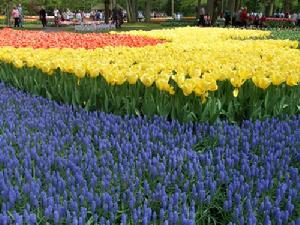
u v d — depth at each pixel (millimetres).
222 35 18266
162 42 14102
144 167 3605
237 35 19062
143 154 3828
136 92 5938
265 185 3295
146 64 6648
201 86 5152
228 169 3703
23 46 11461
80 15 49531
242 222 2795
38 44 11625
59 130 4910
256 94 5836
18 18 39062
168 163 3789
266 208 2986
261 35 19969
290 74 5734
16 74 7965
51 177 3328
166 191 3369
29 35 15547
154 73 5980
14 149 4242
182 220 2770
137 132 4684
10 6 41531
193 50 11102
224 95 5938
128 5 48250
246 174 3592
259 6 58094
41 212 2924
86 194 3076
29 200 3061
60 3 56969
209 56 8711
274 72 5762
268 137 4590
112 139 4363
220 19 44750
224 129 4797
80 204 3010
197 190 3254
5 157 3732
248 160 3871
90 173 3449
